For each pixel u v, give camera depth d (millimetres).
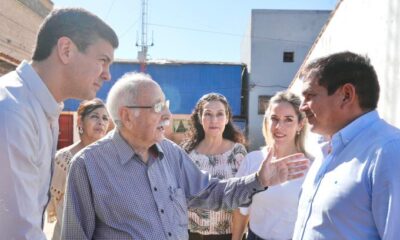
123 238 1728
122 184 1771
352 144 1520
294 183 2422
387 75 3650
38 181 1397
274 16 21266
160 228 1773
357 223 1418
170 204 1860
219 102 3150
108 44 1555
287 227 2416
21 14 11234
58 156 2936
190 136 3352
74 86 1521
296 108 2582
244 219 2828
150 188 1812
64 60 1473
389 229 1311
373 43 4148
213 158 3076
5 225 1239
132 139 1825
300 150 2629
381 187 1338
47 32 1475
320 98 1601
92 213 1797
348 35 5398
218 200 2107
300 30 21188
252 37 21219
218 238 2904
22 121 1301
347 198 1438
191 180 2100
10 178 1241
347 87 1532
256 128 20438
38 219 1369
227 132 3348
